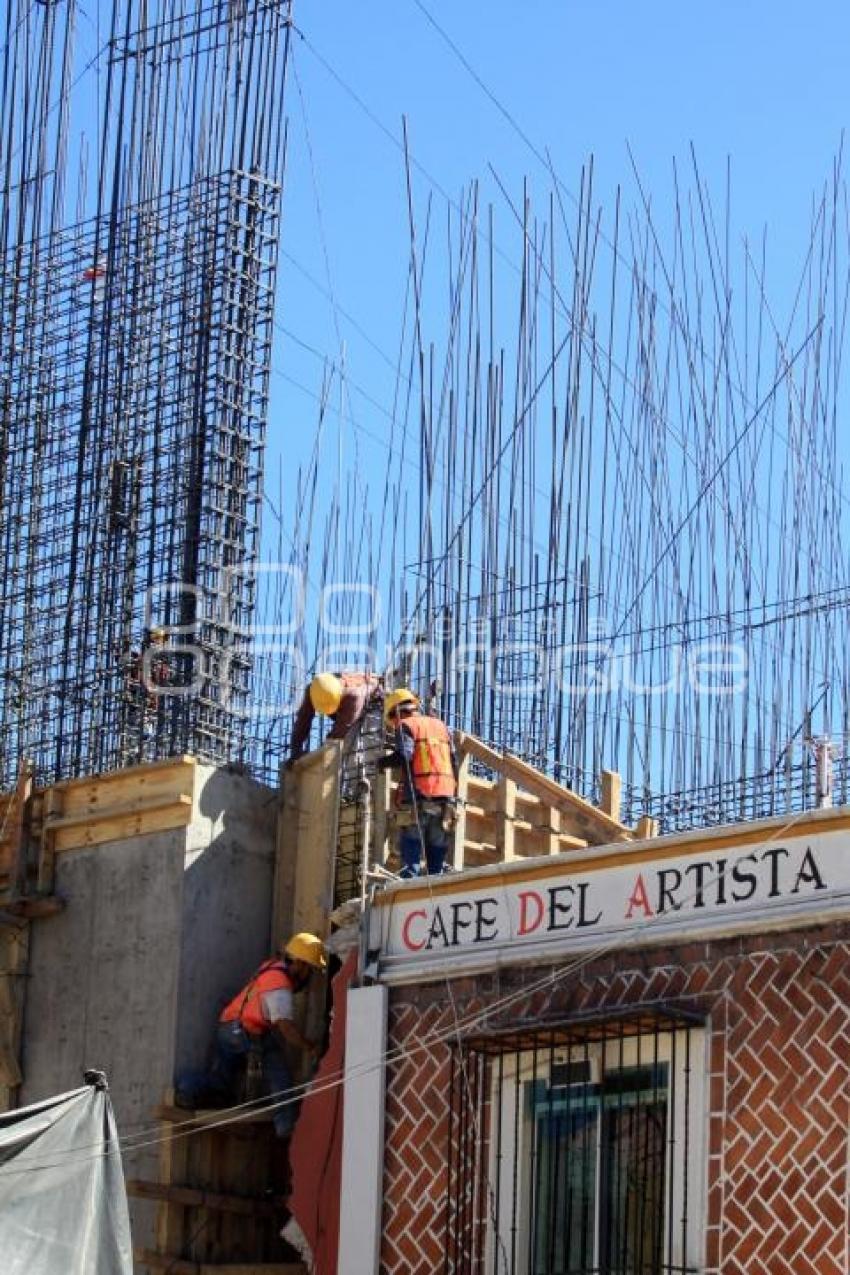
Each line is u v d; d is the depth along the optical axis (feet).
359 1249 79.92
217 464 104.73
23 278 112.78
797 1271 71.61
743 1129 73.72
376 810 93.76
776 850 75.51
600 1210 75.82
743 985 75.05
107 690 102.63
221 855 92.79
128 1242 71.77
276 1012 87.76
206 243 107.55
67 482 108.06
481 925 81.00
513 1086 78.74
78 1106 72.33
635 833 99.40
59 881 94.68
